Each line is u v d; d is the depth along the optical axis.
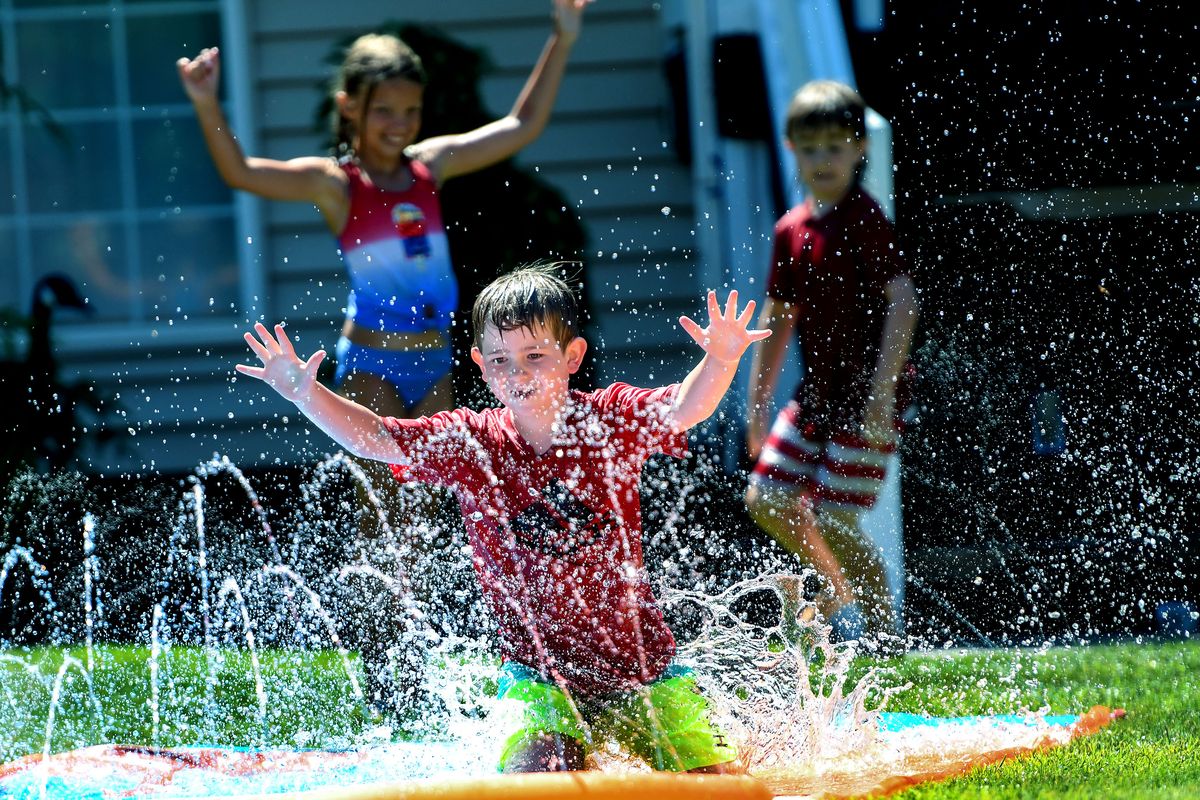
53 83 29.17
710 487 21.69
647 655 10.90
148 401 27.97
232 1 28.14
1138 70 23.34
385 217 16.83
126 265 29.20
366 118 16.78
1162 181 22.70
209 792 10.94
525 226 24.86
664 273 27.62
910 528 19.58
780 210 25.36
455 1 28.19
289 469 26.03
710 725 11.22
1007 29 24.06
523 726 10.38
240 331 28.52
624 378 27.31
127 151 29.20
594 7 28.03
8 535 21.41
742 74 26.05
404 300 16.62
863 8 24.77
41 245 29.20
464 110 25.08
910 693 14.41
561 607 10.90
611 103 28.09
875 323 17.81
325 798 8.62
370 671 14.59
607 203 27.94
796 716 12.10
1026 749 11.79
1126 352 21.31
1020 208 22.70
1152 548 18.36
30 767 11.77
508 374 10.88
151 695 14.98
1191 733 12.06
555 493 10.95
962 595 18.06
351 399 16.42
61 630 18.19
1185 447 19.77
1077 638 16.83
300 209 28.70
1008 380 20.69
